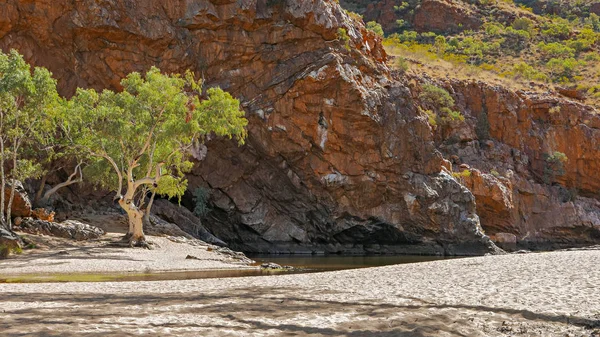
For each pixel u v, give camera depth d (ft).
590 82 381.81
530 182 297.94
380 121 225.56
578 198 309.01
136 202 188.96
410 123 236.22
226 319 42.96
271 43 221.66
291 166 222.48
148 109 135.44
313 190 223.71
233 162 217.77
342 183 221.46
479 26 465.06
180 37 209.77
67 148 155.53
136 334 37.14
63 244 132.26
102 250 127.85
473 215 236.63
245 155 219.41
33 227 137.80
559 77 390.01
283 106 218.18
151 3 204.33
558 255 94.02
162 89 134.51
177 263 117.80
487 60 414.21
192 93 209.97
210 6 212.43
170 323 41.09
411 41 435.12
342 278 75.51
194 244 154.10
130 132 132.87
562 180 309.63
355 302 50.72
